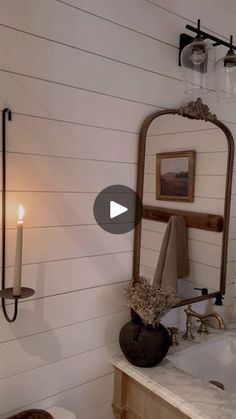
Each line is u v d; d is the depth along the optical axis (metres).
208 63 1.30
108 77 1.26
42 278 1.17
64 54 1.15
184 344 1.49
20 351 1.14
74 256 1.24
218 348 1.56
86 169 1.24
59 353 1.23
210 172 1.62
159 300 1.26
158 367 1.30
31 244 1.14
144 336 1.24
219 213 1.67
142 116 1.38
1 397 1.11
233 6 1.63
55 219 1.18
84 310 1.29
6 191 1.07
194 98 1.55
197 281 1.62
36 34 1.08
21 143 1.09
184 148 1.51
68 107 1.18
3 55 1.03
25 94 1.08
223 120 1.68
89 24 1.20
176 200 1.51
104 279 1.33
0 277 1.08
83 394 1.31
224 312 1.76
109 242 1.33
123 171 1.34
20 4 1.04
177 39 1.46
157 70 1.41
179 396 1.13
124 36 1.29
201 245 1.62
